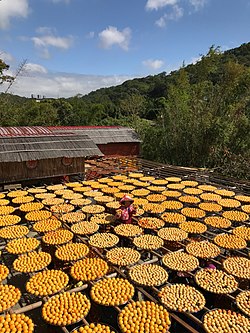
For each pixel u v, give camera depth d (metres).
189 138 20.38
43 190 11.65
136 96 36.78
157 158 22.22
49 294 5.05
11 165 12.12
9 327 4.27
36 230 7.66
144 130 25.22
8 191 11.79
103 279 5.48
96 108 38.88
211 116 19.58
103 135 19.70
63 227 8.19
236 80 19.38
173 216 8.80
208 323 4.36
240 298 4.98
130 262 6.07
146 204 9.87
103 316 5.53
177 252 6.61
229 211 9.38
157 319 4.43
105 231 8.60
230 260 6.30
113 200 10.21
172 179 13.55
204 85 20.64
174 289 5.17
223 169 16.95
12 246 6.73
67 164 13.59
